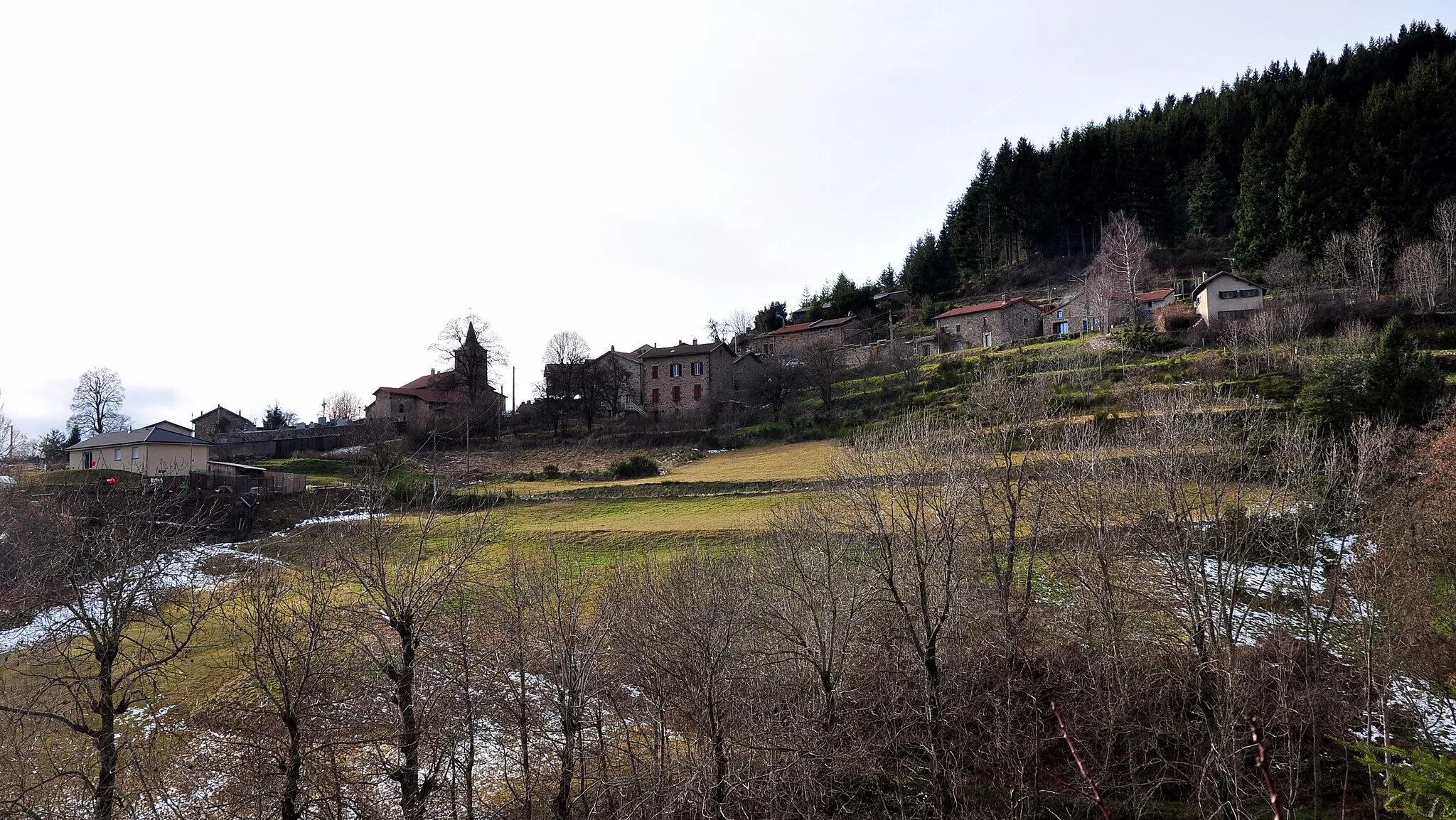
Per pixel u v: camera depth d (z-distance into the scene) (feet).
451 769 74.74
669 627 85.05
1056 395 194.29
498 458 265.95
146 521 95.04
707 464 237.45
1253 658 97.45
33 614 79.10
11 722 69.00
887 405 250.78
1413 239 284.20
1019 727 94.73
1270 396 181.68
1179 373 211.61
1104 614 94.58
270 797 66.39
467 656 80.69
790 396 299.79
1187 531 103.60
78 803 71.46
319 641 76.02
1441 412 148.05
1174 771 90.17
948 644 97.35
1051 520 114.01
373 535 80.23
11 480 167.94
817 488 172.45
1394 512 99.76
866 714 98.68
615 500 194.49
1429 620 92.79
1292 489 115.96
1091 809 88.33
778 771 79.46
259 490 186.19
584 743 87.51
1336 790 89.66
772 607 90.33
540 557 134.31
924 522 96.89
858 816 87.35
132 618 75.00
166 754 79.20
